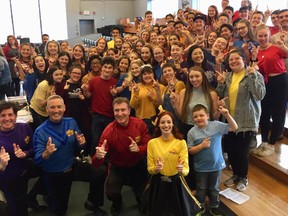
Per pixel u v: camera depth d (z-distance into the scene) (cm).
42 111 331
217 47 317
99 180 259
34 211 276
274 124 317
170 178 230
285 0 522
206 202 268
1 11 1123
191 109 264
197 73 261
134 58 374
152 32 461
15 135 242
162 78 318
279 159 311
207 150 241
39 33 1195
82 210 276
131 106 307
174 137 243
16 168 242
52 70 332
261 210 253
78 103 338
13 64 616
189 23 486
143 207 242
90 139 349
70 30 1229
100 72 367
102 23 1266
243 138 264
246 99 256
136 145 243
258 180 297
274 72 294
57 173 255
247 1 457
